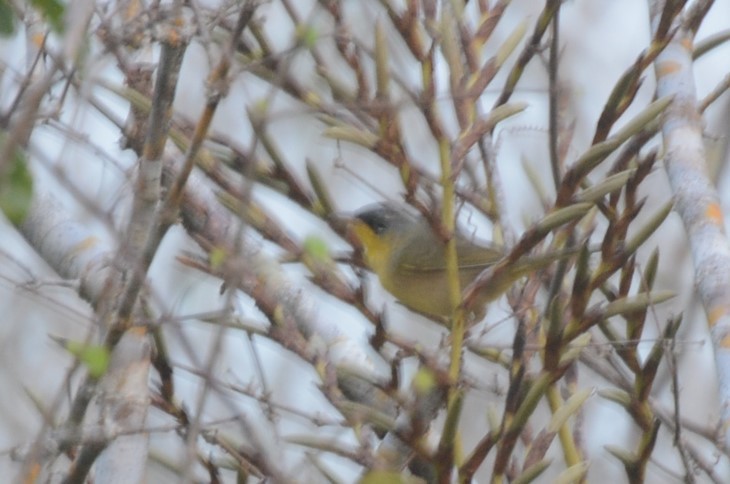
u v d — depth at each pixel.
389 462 6.80
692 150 7.93
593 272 7.20
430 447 6.75
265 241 8.31
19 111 5.31
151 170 5.75
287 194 8.27
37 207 7.80
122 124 7.57
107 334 5.64
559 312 6.65
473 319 7.54
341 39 7.77
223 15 6.47
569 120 9.81
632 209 7.00
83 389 5.57
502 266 6.64
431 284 9.30
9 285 9.92
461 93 7.37
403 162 6.83
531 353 7.28
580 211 6.45
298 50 5.91
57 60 4.54
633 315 7.48
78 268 7.47
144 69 7.55
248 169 5.10
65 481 5.86
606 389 7.69
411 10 6.86
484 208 8.75
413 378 6.69
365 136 6.88
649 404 7.71
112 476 6.50
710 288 7.21
